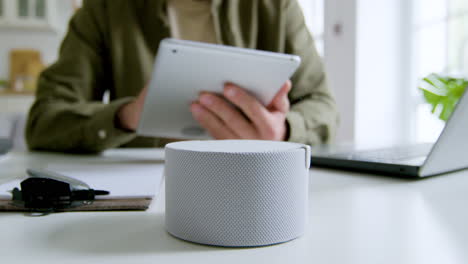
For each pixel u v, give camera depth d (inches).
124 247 8.4
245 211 8.4
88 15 41.4
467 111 14.6
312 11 82.0
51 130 30.2
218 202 8.4
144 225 10.2
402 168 17.3
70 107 30.6
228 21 41.5
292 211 8.8
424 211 11.4
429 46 64.9
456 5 59.3
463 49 58.0
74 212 11.6
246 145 10.1
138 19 41.3
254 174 8.4
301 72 39.7
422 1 66.4
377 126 70.9
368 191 14.6
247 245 8.4
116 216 11.1
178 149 8.9
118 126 27.3
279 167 8.6
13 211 11.6
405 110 70.7
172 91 21.4
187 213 8.8
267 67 20.2
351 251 8.1
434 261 7.4
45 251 8.2
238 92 21.2
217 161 8.4
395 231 9.4
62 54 40.5
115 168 20.0
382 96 71.0
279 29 42.1
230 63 19.9
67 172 18.1
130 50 40.7
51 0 102.3
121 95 40.8
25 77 105.3
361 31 68.8
